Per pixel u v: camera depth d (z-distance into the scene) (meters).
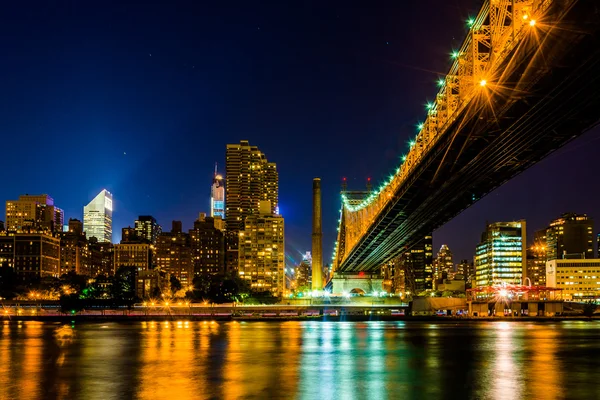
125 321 186.12
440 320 178.88
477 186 107.75
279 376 57.62
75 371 61.84
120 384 53.22
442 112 87.31
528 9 54.22
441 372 60.38
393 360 70.50
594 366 64.81
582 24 49.81
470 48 71.81
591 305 199.38
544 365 65.69
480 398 46.50
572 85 60.94
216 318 193.25
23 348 87.94
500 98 67.62
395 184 127.94
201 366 65.25
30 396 48.03
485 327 142.62
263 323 169.88
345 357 73.56
